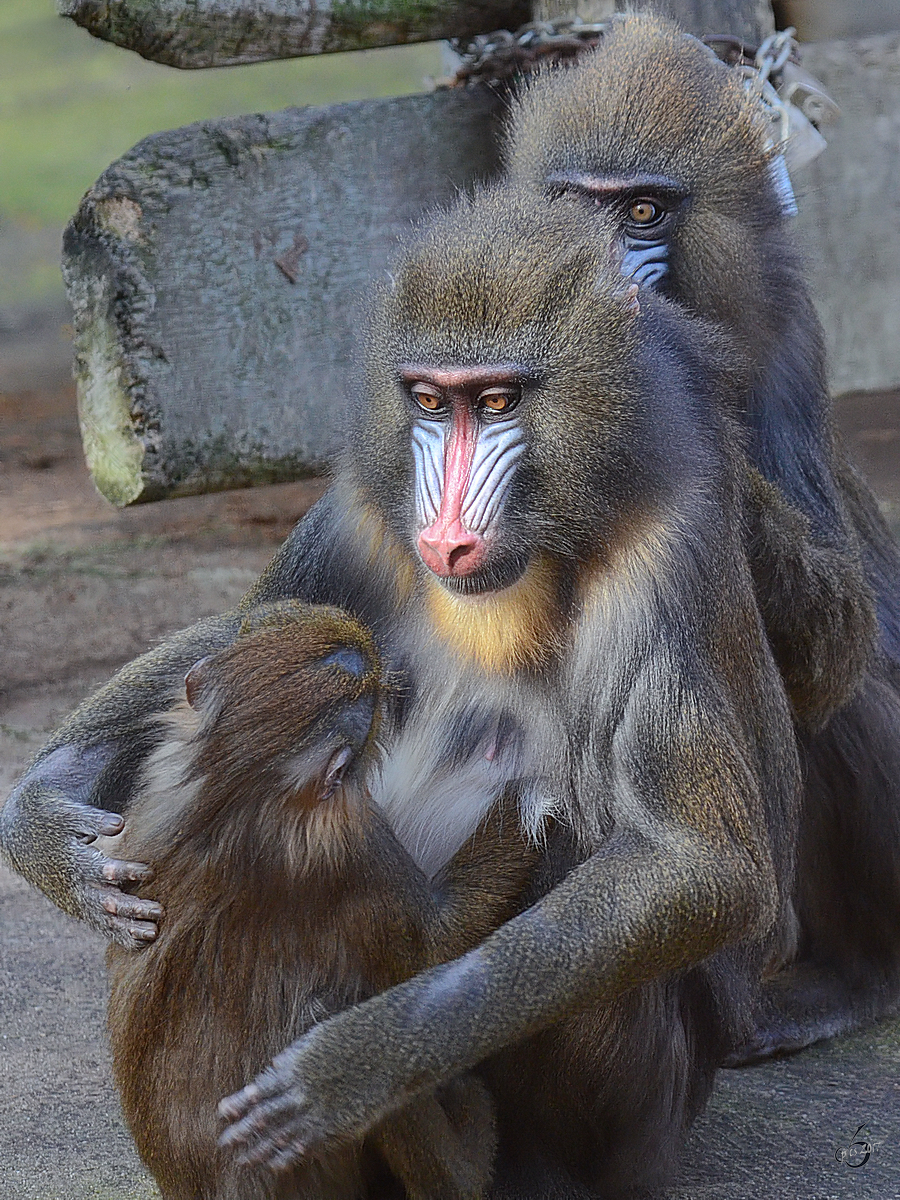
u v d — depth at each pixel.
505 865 7.64
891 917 10.30
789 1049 9.79
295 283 13.13
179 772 7.13
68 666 15.39
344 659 7.07
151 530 19.56
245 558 18.42
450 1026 6.68
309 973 6.94
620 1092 7.71
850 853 10.35
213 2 12.15
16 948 10.62
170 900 7.00
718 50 12.56
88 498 21.02
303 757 6.84
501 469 7.33
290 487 21.44
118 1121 8.68
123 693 8.23
